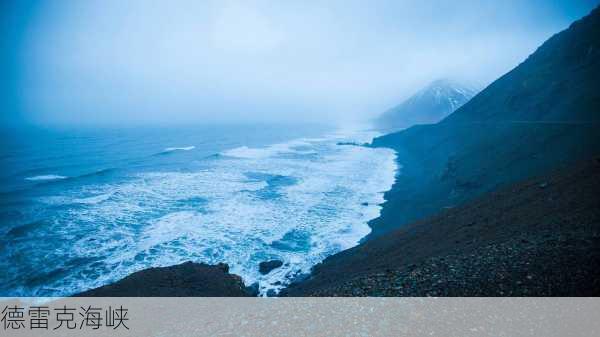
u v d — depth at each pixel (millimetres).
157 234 28484
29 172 62719
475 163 41156
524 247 9289
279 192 43719
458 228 16844
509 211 15938
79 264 22984
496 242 11336
